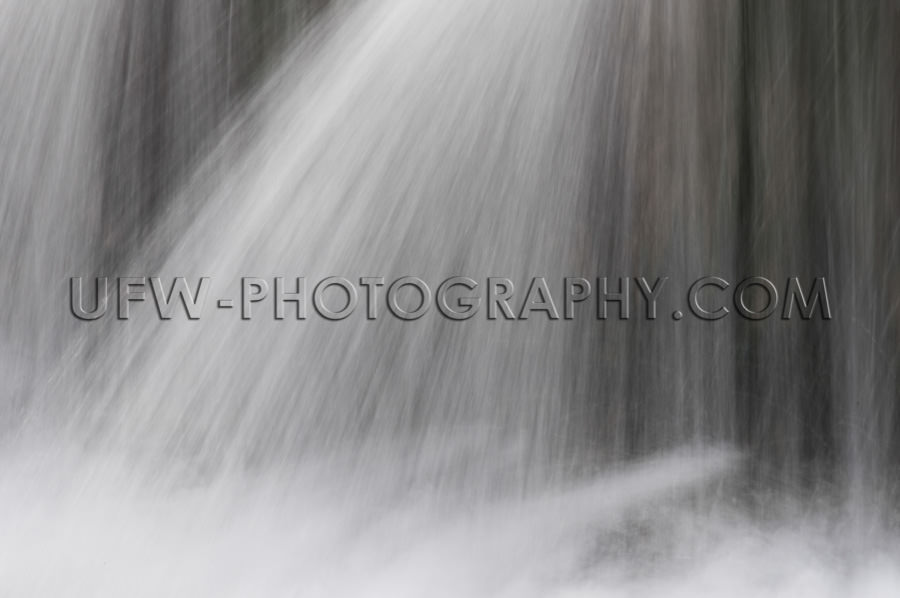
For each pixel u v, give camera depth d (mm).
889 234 5480
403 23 6352
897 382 5484
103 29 7676
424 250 5836
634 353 5629
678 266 5629
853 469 5512
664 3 5637
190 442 6141
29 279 7715
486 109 5863
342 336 5926
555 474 5551
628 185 5664
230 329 6324
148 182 7562
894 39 5426
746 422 5598
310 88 6836
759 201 5637
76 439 6621
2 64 7926
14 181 7883
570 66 5750
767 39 5617
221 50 7312
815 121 5578
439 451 5648
